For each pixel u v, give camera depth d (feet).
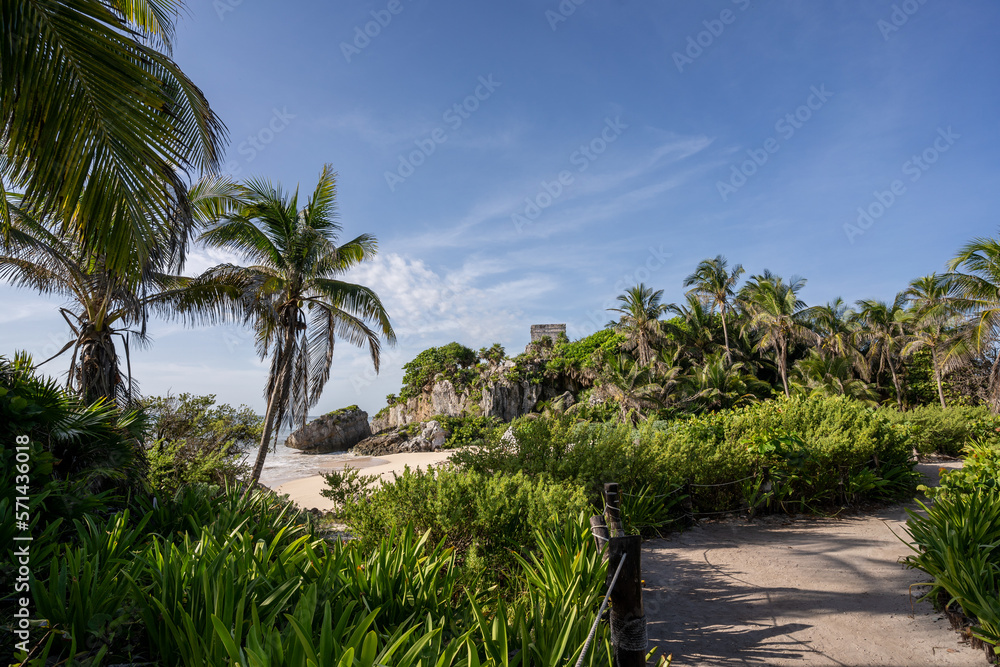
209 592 8.20
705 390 114.52
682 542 22.26
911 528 15.88
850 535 22.44
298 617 6.86
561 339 213.46
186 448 33.65
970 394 109.09
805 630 13.76
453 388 176.55
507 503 17.02
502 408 162.30
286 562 10.55
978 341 78.95
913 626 13.60
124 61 15.12
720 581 17.63
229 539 11.23
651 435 28.63
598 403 127.13
